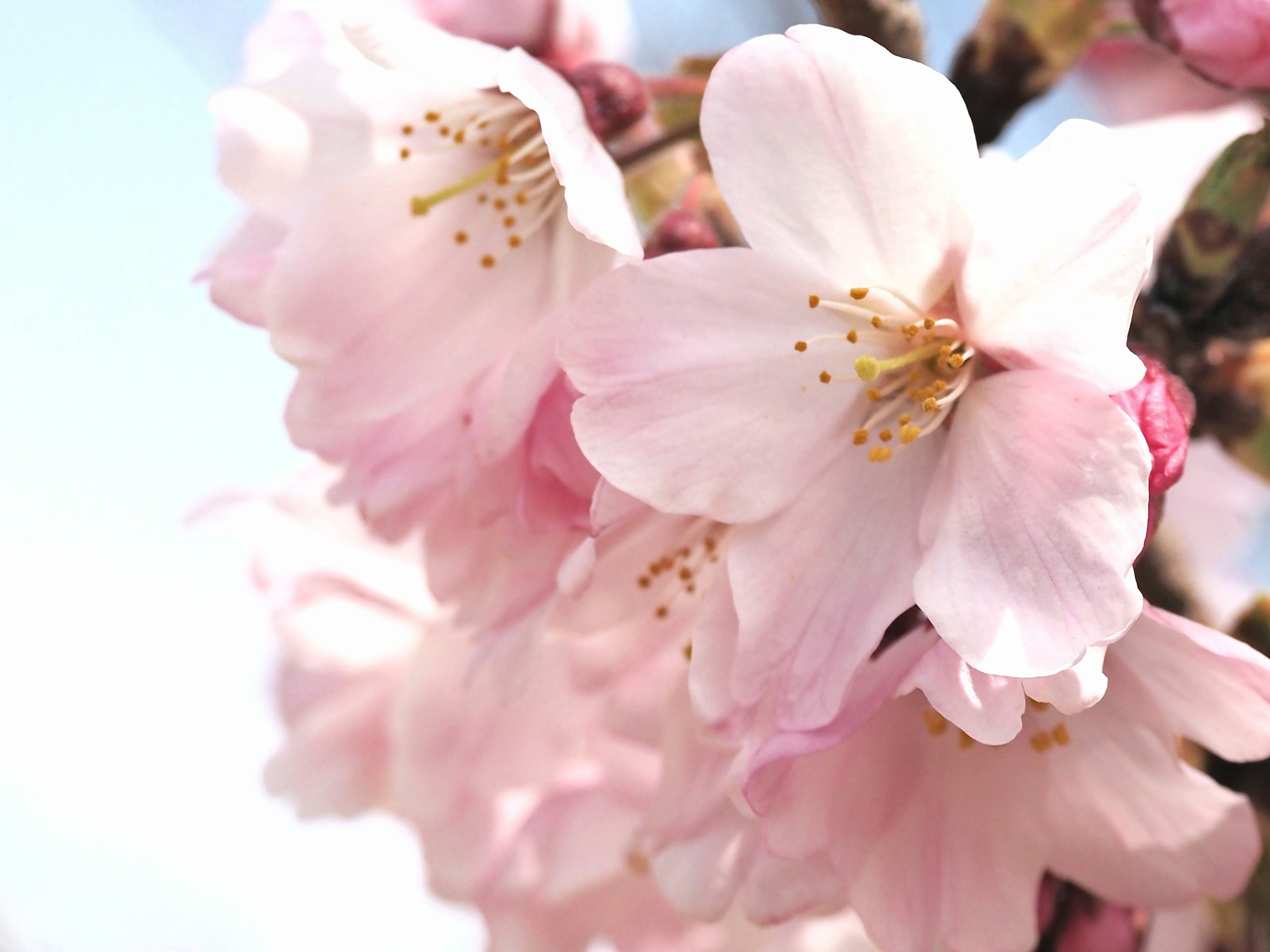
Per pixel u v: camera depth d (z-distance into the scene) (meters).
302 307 0.17
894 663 0.15
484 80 0.16
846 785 0.16
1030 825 0.17
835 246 0.16
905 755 0.16
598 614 0.17
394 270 0.17
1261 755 0.16
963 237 0.16
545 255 0.17
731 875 0.16
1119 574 0.15
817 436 0.16
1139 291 0.15
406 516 0.17
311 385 0.17
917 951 0.16
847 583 0.16
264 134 0.17
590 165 0.16
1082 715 0.17
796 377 0.16
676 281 0.16
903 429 0.16
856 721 0.15
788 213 0.16
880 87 0.15
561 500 0.16
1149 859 0.17
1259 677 0.15
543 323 0.16
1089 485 0.15
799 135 0.15
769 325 0.16
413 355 0.17
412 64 0.16
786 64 0.15
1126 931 0.17
